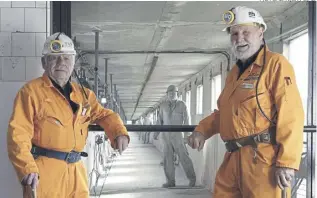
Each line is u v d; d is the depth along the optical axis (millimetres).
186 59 4191
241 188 2123
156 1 3326
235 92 2115
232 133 2113
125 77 4180
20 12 2668
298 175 3049
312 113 3062
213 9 3555
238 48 2098
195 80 4223
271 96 2029
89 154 3508
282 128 1947
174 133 4605
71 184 2184
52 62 2172
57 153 2135
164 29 3814
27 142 2016
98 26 3486
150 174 4531
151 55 4070
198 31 3934
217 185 2250
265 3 3357
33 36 2676
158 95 4363
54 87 2160
